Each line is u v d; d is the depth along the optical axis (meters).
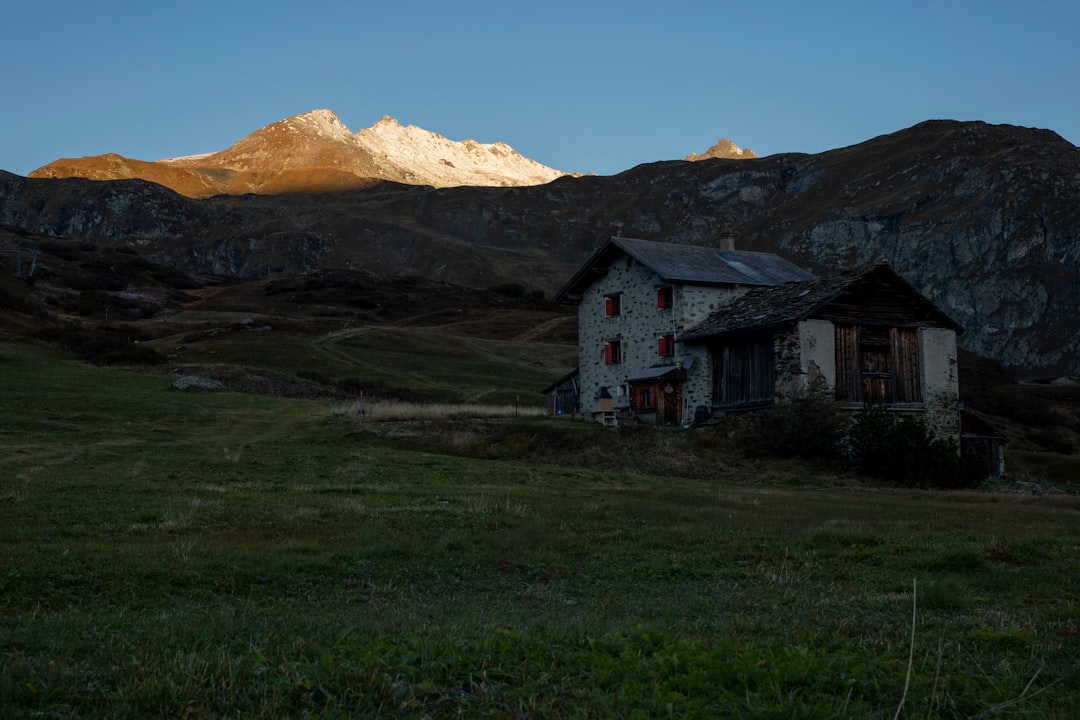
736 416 40.00
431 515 18.81
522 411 45.62
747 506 22.59
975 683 7.14
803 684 6.99
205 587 11.80
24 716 5.91
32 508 17.80
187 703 6.22
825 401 35.16
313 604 11.03
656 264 45.00
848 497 26.47
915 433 33.22
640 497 23.92
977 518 21.52
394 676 6.85
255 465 28.28
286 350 77.12
